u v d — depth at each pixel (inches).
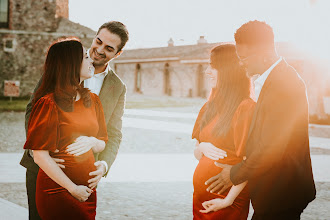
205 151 103.2
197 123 116.3
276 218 90.7
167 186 238.7
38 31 1066.1
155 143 411.2
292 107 86.6
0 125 514.6
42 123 92.2
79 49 97.5
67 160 97.0
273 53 92.2
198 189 105.0
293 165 88.1
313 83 840.9
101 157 119.3
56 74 96.3
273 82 88.3
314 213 193.0
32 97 107.1
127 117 693.9
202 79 1544.0
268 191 88.9
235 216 99.0
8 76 1061.8
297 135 88.1
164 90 1692.9
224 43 105.4
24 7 1054.4
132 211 189.8
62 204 96.4
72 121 96.7
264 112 88.7
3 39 1048.8
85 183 99.6
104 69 123.0
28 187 111.7
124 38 115.1
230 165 98.9
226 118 99.9
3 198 204.1
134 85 1838.1
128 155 338.6
